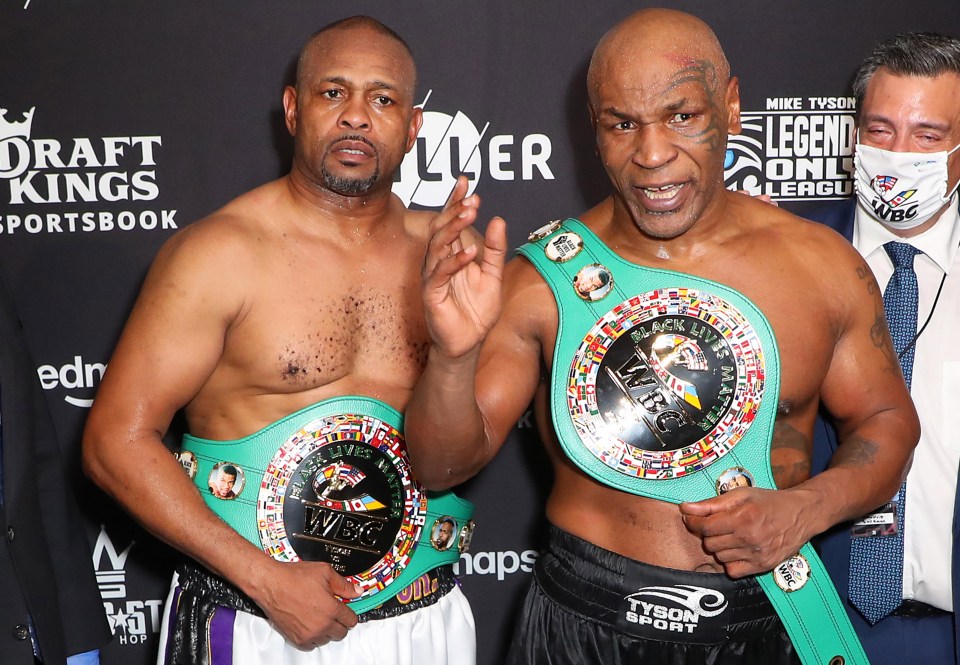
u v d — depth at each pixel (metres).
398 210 1.66
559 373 1.41
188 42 2.02
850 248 1.50
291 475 1.50
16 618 1.43
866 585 1.68
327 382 1.53
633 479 1.39
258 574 1.44
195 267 1.47
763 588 1.42
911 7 2.05
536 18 2.04
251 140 2.05
